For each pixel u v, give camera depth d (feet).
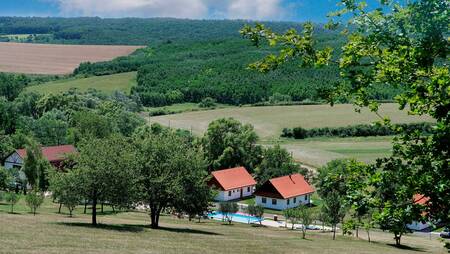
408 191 39.86
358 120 512.63
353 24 42.37
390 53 40.73
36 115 520.42
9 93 609.83
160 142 177.68
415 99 39.22
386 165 42.55
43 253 90.38
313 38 42.96
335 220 203.41
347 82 44.09
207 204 185.57
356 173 43.98
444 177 38.78
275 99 626.64
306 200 343.67
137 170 168.25
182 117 580.30
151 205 174.19
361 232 245.04
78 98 525.75
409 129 43.19
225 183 344.69
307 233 219.41
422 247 191.62
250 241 146.51
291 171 368.27
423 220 39.58
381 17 40.88
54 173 168.25
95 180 156.15
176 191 169.58
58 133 434.30
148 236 135.13
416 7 39.14
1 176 257.75
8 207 214.48
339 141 478.59
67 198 160.04
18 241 101.76
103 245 107.55
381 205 41.91
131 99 634.43
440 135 38.55
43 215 185.26
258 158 393.70
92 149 161.79
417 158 40.40
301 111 567.59
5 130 448.24
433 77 38.14
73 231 129.49
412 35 40.42
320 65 42.65
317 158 420.77
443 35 38.99
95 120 415.44
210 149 393.91
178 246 116.78
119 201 160.76
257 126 533.14
